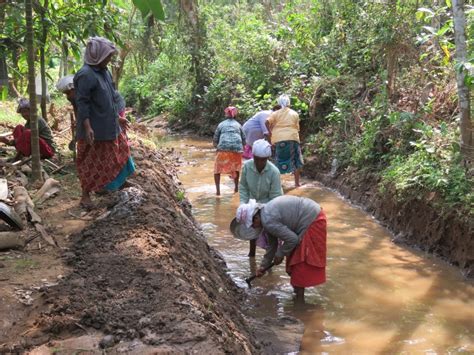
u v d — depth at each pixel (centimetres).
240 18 2119
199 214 880
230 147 977
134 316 347
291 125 1034
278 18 1848
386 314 540
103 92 542
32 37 634
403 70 1024
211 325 348
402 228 772
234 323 438
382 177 866
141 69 2672
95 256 448
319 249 555
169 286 392
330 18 1440
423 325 516
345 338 494
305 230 550
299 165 1051
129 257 441
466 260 645
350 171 1013
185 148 1574
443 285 609
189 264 486
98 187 575
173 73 2273
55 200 612
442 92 911
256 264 671
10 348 319
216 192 1012
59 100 1977
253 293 591
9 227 520
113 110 557
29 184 657
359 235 784
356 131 1081
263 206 557
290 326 505
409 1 979
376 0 1074
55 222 543
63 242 495
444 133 802
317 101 1255
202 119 1916
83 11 767
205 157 1412
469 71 706
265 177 633
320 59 1411
